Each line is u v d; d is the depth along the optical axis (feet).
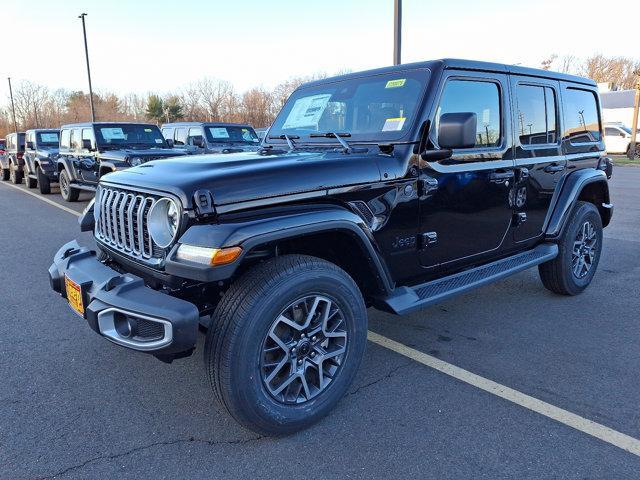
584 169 15.35
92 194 43.06
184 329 7.54
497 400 9.85
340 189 9.12
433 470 7.86
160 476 7.79
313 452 8.32
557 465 7.93
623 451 8.26
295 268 8.32
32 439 8.69
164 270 8.34
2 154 58.13
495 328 13.38
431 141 10.43
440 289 10.89
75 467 7.98
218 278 7.50
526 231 13.39
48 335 13.00
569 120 14.70
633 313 14.37
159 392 10.23
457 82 10.96
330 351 9.11
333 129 11.76
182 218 7.97
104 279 8.59
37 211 33.96
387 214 9.88
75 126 37.06
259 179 8.39
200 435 8.80
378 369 11.18
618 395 9.98
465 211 11.41
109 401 9.89
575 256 15.31
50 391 10.27
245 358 7.90
